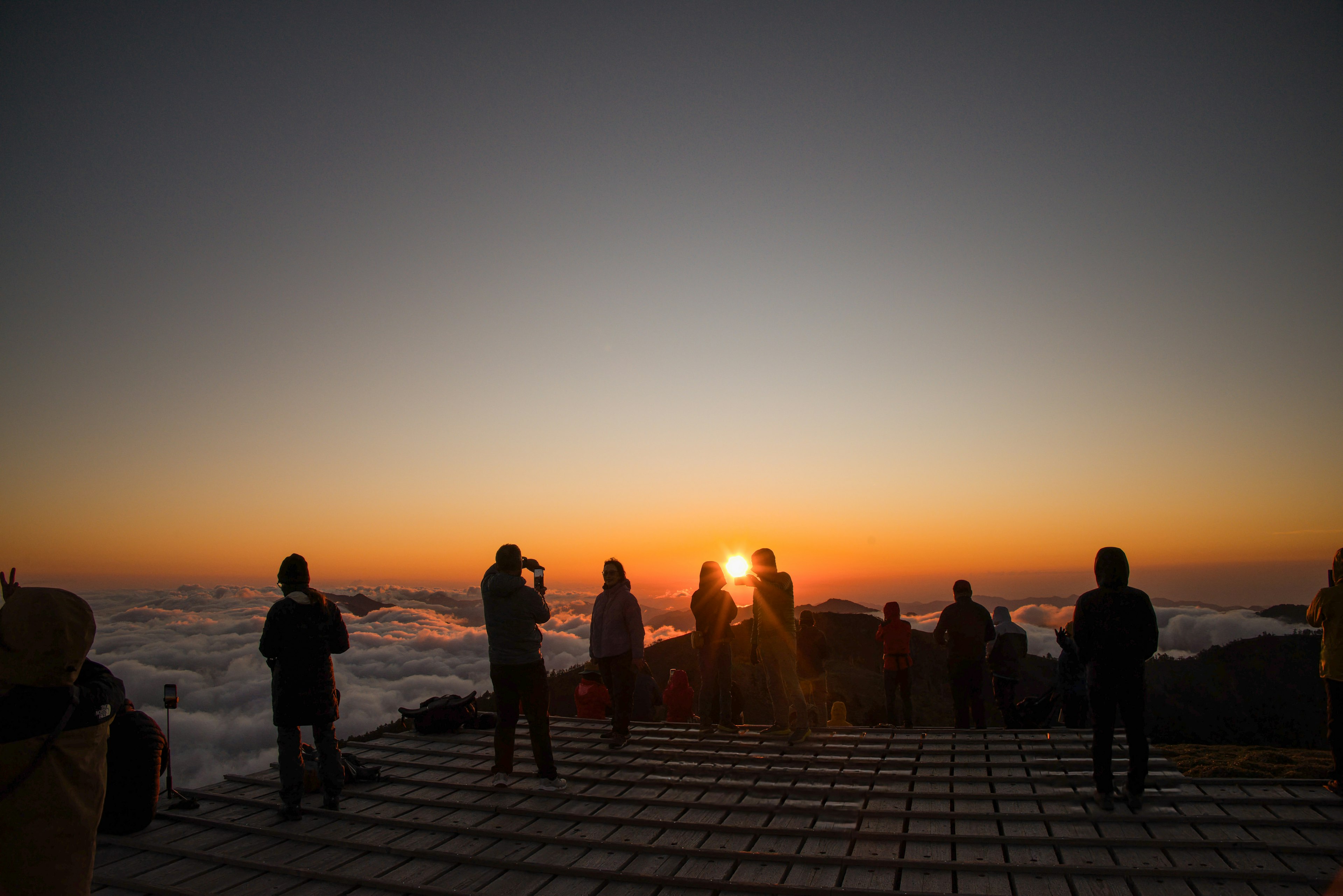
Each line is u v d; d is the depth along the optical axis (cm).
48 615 360
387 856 557
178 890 498
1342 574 629
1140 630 597
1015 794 638
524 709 739
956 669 1052
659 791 686
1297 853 507
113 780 605
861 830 569
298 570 667
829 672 3159
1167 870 479
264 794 716
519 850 555
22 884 349
